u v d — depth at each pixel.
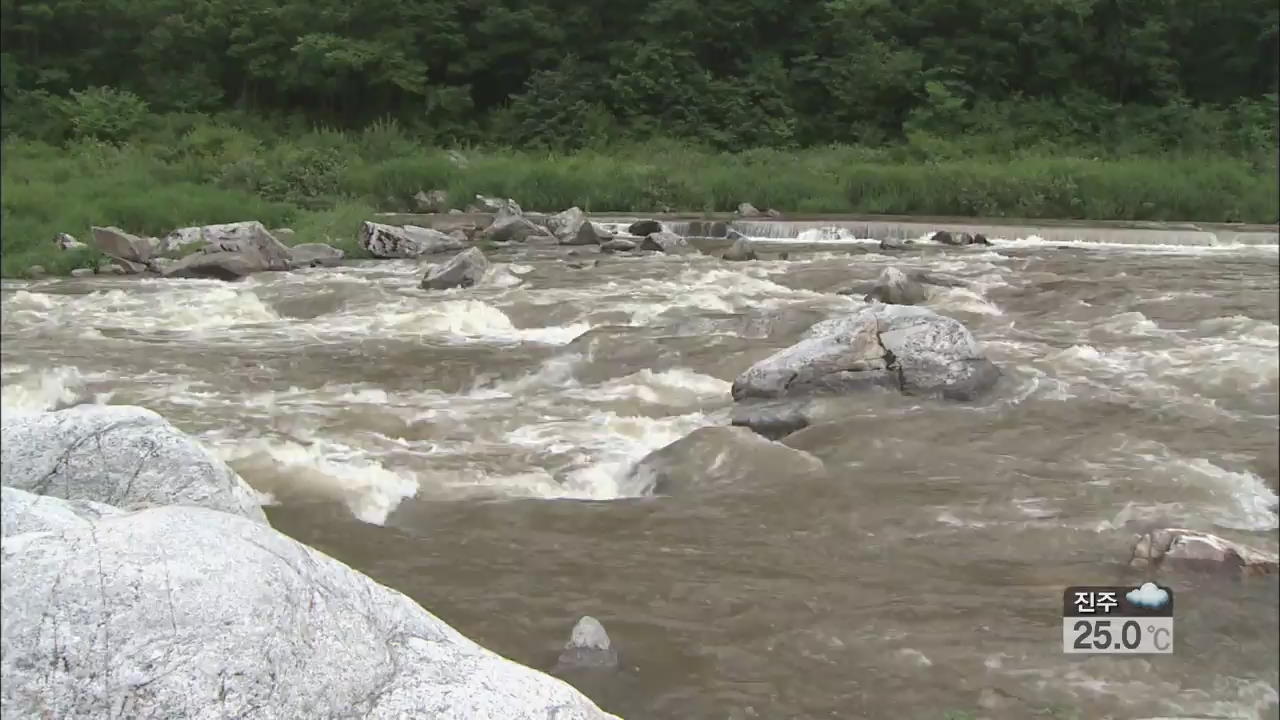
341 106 39.34
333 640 2.39
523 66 40.19
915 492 7.00
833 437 8.05
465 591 5.57
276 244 17.92
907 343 9.21
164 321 13.32
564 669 4.79
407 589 5.59
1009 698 4.56
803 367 9.09
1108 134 34.88
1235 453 7.89
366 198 26.69
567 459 7.82
